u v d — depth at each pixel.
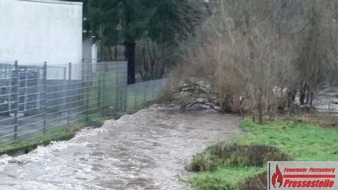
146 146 16.19
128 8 32.91
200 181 11.15
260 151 13.45
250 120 21.94
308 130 19.11
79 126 18.16
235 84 24.22
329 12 25.20
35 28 23.75
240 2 26.34
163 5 33.47
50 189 10.62
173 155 14.79
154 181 11.67
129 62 36.19
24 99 14.86
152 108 26.92
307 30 25.25
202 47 26.73
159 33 33.47
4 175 11.55
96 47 37.47
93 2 32.94
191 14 33.75
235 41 23.86
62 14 24.42
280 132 18.47
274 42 22.84
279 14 27.00
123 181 11.62
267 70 21.47
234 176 11.30
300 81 25.22
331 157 13.02
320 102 26.91
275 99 22.27
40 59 23.94
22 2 23.33
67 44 24.56
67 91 17.81
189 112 26.06
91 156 14.24
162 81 30.64
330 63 24.94
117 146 15.97
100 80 21.09
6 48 23.02
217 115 24.92
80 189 10.78
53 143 15.40
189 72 25.78
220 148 14.10
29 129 15.14
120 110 24.02
